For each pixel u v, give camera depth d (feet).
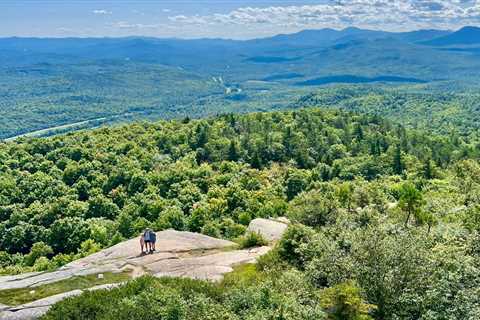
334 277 78.28
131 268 97.04
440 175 422.82
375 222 118.11
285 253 99.86
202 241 119.85
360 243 78.02
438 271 73.31
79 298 68.74
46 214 321.52
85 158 439.22
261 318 65.57
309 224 144.77
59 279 90.27
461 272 73.31
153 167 428.97
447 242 93.04
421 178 379.96
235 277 87.56
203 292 73.77
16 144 481.05
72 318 64.75
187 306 66.64
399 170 458.09
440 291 69.41
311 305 73.20
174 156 479.82
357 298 70.79
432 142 601.62
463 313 65.98
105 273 94.07
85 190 375.45
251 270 96.02
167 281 76.07
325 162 468.75
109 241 265.75
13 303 79.41
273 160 477.77
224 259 103.35
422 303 69.21
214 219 288.92
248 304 70.64
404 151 516.32
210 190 351.25
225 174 401.70
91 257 108.17
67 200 339.98
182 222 282.15
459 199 201.98
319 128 586.04
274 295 72.33
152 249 108.27
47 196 364.99
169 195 359.25
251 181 371.56
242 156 474.49
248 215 281.33
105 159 435.12
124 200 350.84
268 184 382.22
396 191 332.60
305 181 376.68
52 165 426.10
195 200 347.77
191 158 460.55
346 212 146.51
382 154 483.10
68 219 295.69
